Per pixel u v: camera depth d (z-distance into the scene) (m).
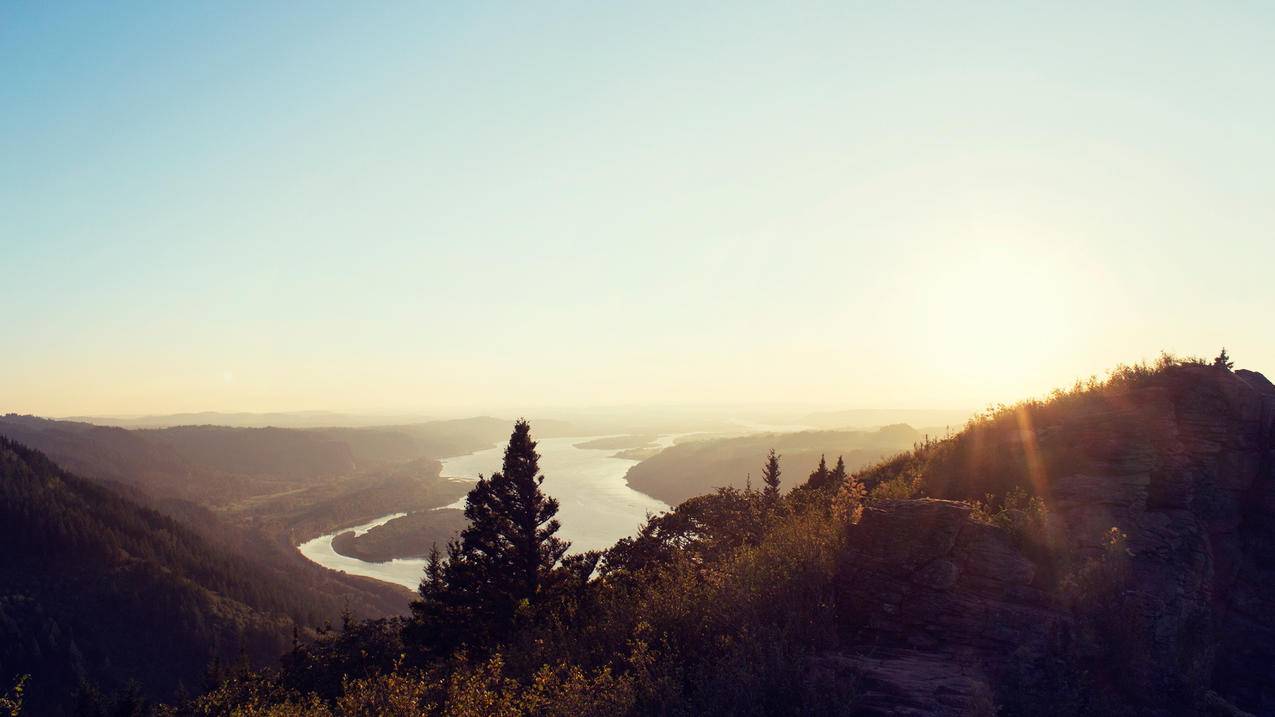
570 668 11.00
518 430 34.09
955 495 16.20
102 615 138.12
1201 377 15.51
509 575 31.97
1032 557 12.50
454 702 10.91
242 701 23.56
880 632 11.33
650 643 11.30
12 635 124.81
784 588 11.82
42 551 154.50
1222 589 13.77
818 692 8.85
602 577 24.02
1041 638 10.62
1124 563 12.06
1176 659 11.42
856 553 12.47
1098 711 9.77
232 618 144.25
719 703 8.70
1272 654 12.88
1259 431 15.15
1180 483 14.05
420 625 30.81
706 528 22.77
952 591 11.51
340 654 30.33
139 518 189.38
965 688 9.27
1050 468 15.41
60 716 112.06
